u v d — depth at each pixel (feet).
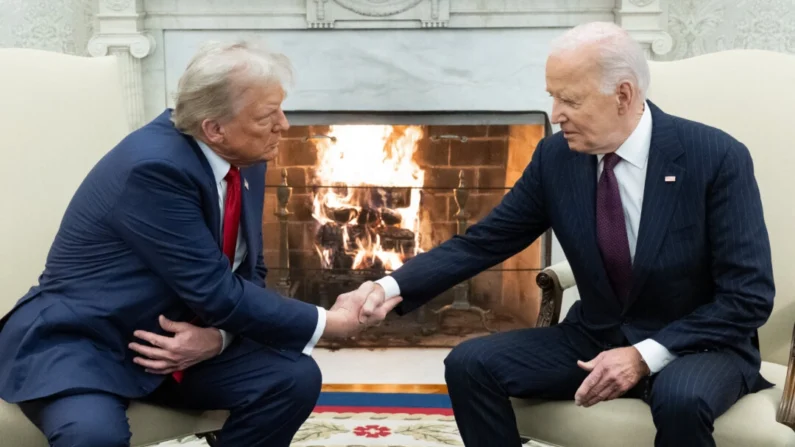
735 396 5.68
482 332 11.48
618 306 6.15
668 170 5.90
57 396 5.59
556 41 5.88
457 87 10.35
